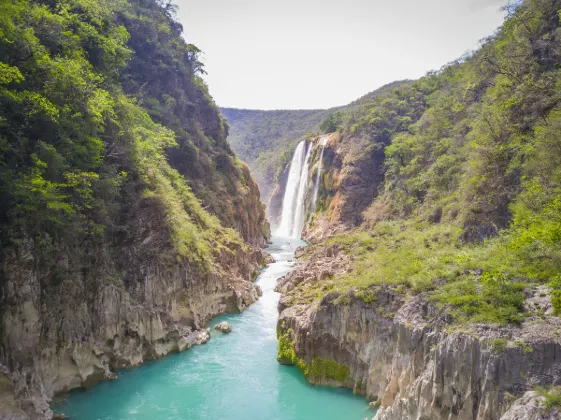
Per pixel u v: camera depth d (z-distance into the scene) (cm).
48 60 1927
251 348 2456
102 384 1989
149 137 3550
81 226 2092
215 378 2092
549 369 1180
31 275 1728
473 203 2675
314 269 3178
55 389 1828
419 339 1548
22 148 1831
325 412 1795
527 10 3069
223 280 3161
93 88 2362
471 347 1317
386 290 1888
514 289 1512
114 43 2936
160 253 2614
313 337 2016
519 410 1107
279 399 1902
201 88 6562
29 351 1683
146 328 2259
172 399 1900
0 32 1688
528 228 1811
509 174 2477
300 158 9656
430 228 3177
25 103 1814
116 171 2619
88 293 2053
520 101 2578
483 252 1955
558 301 1334
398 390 1603
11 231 1691
